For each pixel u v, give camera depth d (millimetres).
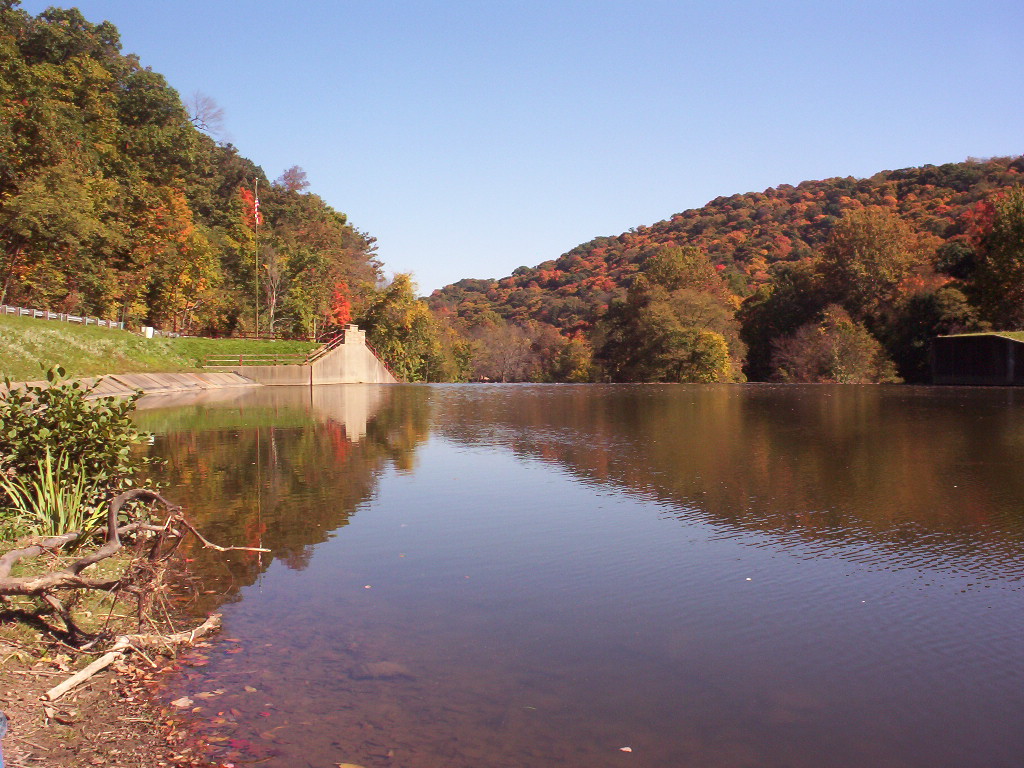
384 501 10875
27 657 5320
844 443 17078
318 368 50312
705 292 78000
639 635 5949
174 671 5270
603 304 114375
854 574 7465
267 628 6062
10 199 39594
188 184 64062
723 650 5668
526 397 35781
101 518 8172
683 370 69750
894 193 125188
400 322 74500
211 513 10062
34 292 45281
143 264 52156
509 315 134750
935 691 5027
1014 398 32406
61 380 8648
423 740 4379
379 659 5480
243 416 24188
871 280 67375
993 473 12969
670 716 4688
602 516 9938
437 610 6477
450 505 10578
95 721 4562
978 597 6789
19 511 7918
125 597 6547
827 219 129500
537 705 4816
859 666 5402
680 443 17344
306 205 92000
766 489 11711
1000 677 5219
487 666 5379
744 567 7703
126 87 58844
